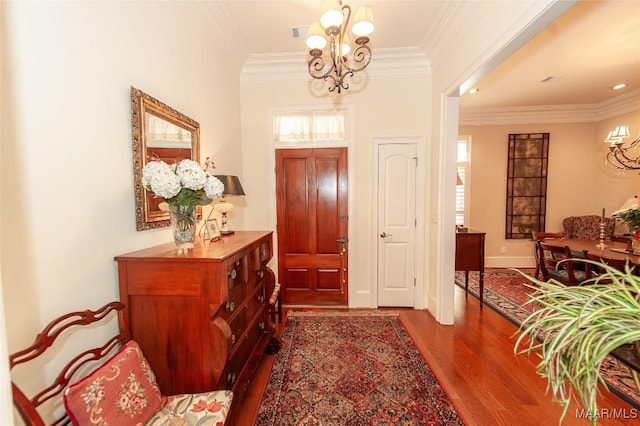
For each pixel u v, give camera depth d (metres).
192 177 1.44
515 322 3.12
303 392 2.02
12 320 0.97
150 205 1.68
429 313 3.39
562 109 5.07
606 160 4.93
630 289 0.73
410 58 3.28
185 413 1.23
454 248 3.04
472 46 2.32
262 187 3.58
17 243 0.99
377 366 2.32
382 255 3.59
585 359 0.70
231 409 1.36
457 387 2.06
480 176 5.37
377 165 3.50
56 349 1.12
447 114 2.96
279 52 3.18
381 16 2.56
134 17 1.57
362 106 3.45
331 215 3.58
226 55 2.93
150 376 1.26
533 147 5.26
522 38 1.77
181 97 2.08
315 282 3.65
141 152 1.59
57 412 1.09
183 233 1.51
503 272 5.07
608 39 2.79
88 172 1.28
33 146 1.03
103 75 1.36
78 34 1.22
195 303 1.40
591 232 4.79
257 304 2.19
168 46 1.91
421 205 3.49
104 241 1.37
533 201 5.34
